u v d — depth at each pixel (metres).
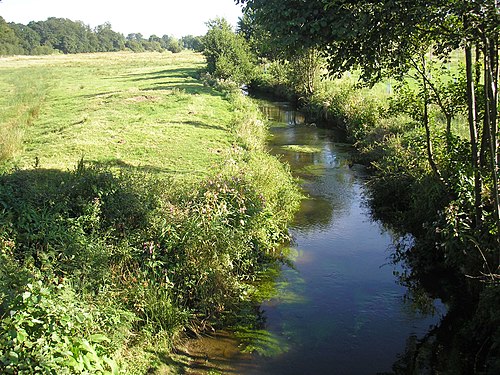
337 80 29.47
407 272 8.77
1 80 40.09
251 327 6.98
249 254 8.59
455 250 7.84
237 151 14.56
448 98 9.52
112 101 26.11
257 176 11.18
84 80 41.88
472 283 7.39
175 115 21.30
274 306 7.59
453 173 8.98
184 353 6.29
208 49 40.69
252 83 43.25
